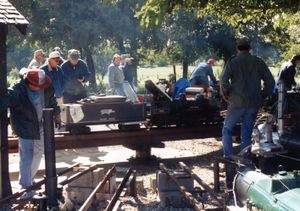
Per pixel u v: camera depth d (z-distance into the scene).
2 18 6.49
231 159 6.86
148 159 9.77
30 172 6.83
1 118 6.73
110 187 6.90
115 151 10.88
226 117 7.93
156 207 6.75
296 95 6.29
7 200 6.02
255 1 8.56
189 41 24.58
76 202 6.86
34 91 6.64
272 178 4.79
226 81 7.79
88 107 9.09
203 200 6.79
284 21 9.95
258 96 7.86
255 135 6.58
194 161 9.83
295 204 4.23
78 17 27.95
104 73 41.44
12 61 43.03
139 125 9.65
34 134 6.71
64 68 10.69
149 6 6.89
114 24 27.67
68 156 10.34
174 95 11.13
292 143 5.92
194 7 7.89
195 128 9.97
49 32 29.72
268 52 20.92
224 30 21.44
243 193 5.33
